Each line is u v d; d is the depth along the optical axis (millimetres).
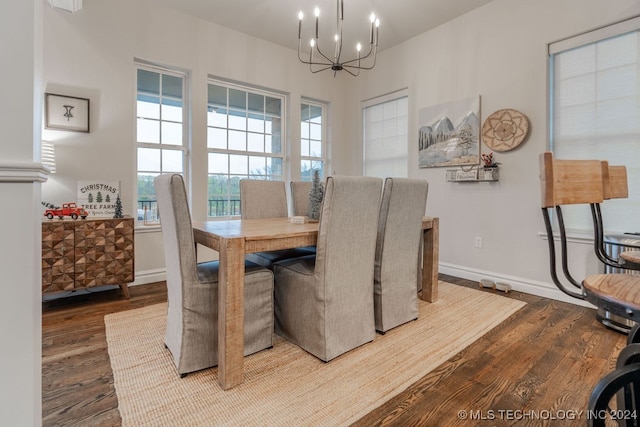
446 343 2002
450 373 1672
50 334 2088
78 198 2854
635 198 2488
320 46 4172
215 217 3832
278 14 3438
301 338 1927
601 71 2611
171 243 1699
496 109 3186
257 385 1570
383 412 1383
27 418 795
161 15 3271
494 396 1480
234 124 3961
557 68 2850
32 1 788
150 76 3369
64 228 2496
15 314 777
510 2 3066
